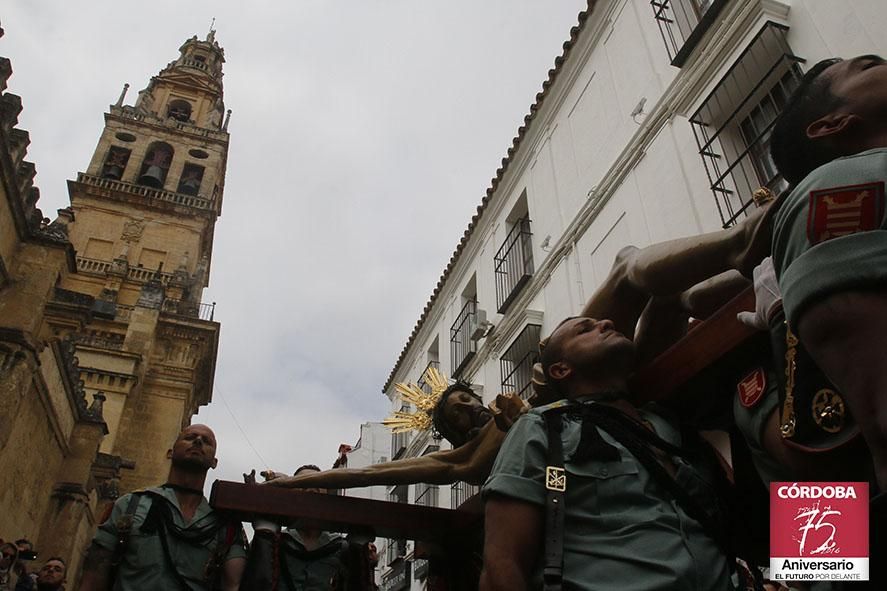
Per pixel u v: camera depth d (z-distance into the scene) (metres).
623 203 9.16
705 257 1.58
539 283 11.44
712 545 1.40
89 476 16.75
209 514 2.97
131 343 24.20
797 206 1.08
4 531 12.82
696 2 8.23
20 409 12.21
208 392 30.70
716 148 7.24
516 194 13.54
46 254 11.53
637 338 2.01
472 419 2.71
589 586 1.28
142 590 2.71
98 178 33.06
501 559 1.33
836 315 0.90
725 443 2.41
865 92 1.16
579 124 11.15
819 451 1.07
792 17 6.42
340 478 2.46
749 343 1.44
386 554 18.55
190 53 44.97
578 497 1.42
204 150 37.69
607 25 10.63
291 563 3.45
